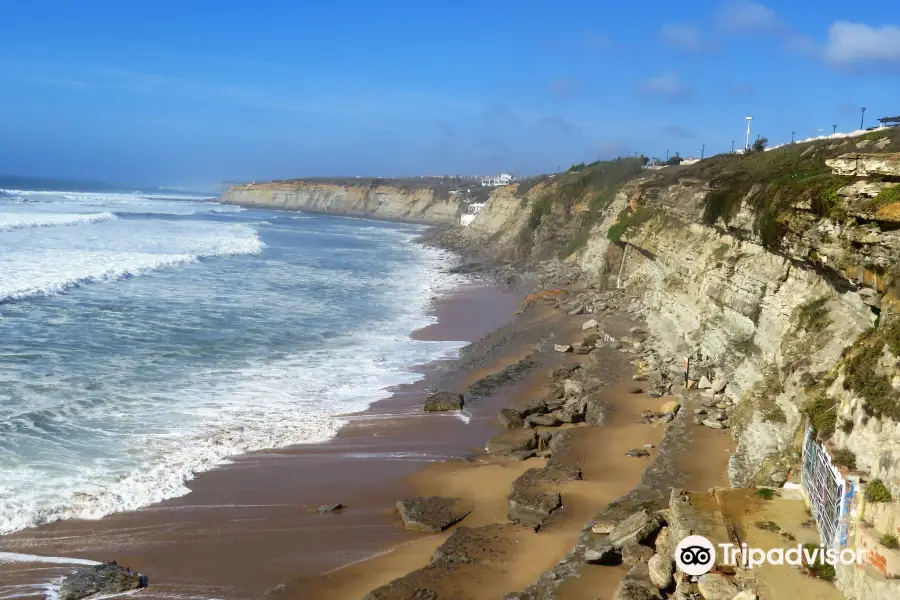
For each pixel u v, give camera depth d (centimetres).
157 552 1451
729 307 2545
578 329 3566
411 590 1292
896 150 2680
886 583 877
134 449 1905
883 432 1038
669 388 2445
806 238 1684
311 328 3497
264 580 1375
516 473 1891
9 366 2461
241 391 2447
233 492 1727
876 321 1388
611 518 1501
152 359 2705
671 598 1135
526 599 1234
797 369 1741
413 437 2148
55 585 1320
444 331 3694
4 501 1578
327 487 1789
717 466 1752
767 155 4044
